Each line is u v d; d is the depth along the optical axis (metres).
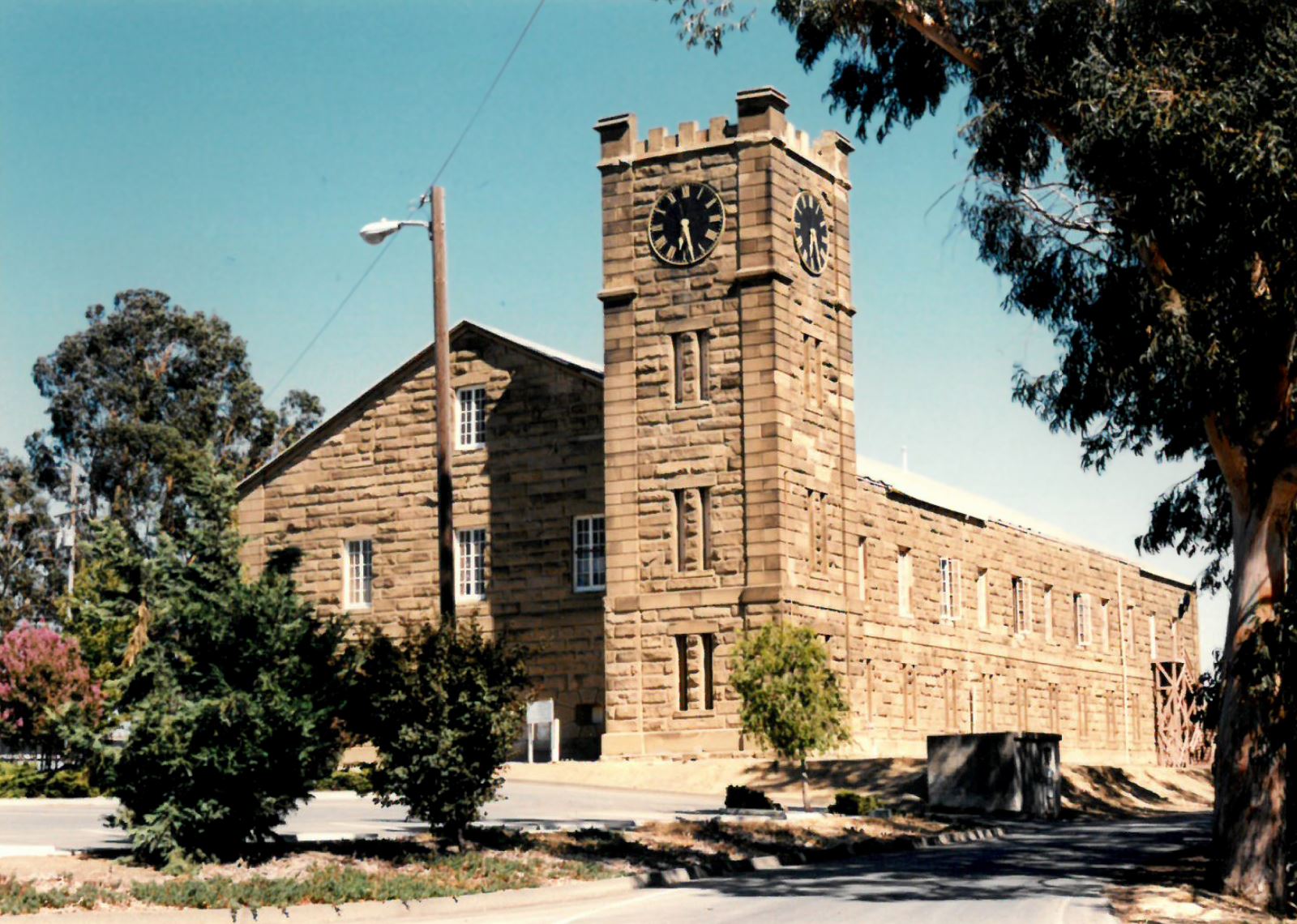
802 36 30.98
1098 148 26.94
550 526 57.75
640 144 55.59
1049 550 79.56
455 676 27.27
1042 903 24.20
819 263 55.91
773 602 51.56
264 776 25.33
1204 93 25.80
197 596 26.08
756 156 53.50
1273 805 27.77
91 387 86.00
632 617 53.62
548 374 58.47
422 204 30.41
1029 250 30.98
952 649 67.38
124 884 22.72
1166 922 23.31
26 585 84.81
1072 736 80.06
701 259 54.00
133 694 25.39
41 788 45.31
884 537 61.81
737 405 52.94
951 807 45.72
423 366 61.38
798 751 41.06
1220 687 31.98
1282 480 27.98
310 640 26.55
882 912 22.66
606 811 40.12
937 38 29.45
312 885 23.17
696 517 53.25
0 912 19.95
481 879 25.33
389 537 61.06
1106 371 29.50
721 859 29.95
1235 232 26.20
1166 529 37.34
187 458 80.44
